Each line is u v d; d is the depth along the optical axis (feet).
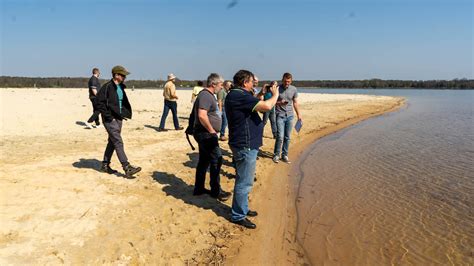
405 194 22.20
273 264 14.14
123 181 21.47
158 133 38.88
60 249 13.41
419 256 14.73
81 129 39.93
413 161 30.86
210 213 17.93
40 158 25.79
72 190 19.36
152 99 92.68
